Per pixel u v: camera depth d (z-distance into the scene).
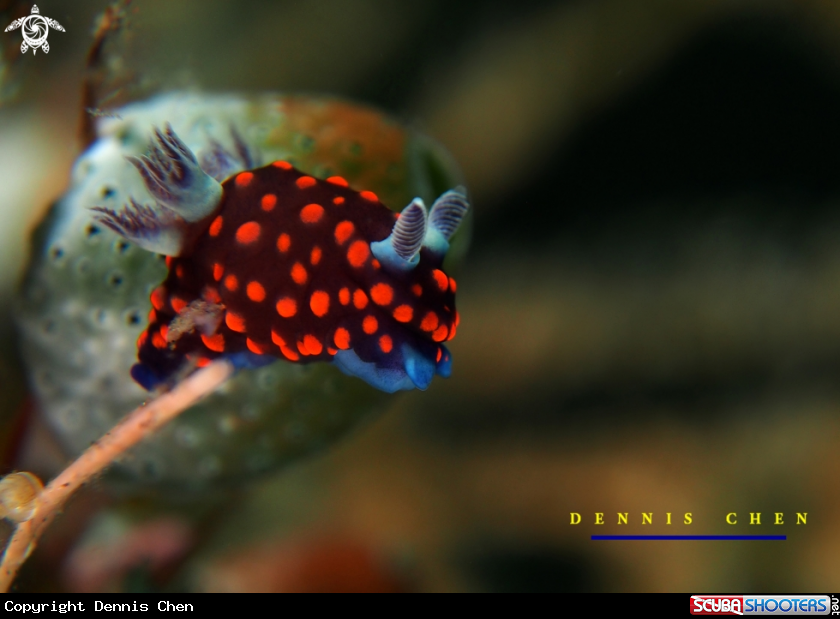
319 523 0.23
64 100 0.20
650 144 0.27
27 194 0.19
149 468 0.16
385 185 0.16
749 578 0.23
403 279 0.12
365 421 0.17
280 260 0.12
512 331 0.29
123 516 0.19
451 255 0.16
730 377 0.26
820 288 0.25
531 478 0.27
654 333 0.27
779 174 0.27
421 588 0.23
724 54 0.25
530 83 0.28
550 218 0.30
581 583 0.24
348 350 0.12
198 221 0.13
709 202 0.28
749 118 0.26
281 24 0.30
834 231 0.26
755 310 0.26
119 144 0.15
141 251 0.15
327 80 0.30
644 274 0.28
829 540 0.23
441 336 0.12
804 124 0.26
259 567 0.21
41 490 0.14
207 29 0.29
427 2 0.29
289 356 0.13
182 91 0.16
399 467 0.27
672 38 0.25
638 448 0.26
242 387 0.15
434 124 0.29
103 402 0.15
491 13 0.29
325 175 0.15
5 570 0.14
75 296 0.15
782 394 0.26
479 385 0.28
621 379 0.27
